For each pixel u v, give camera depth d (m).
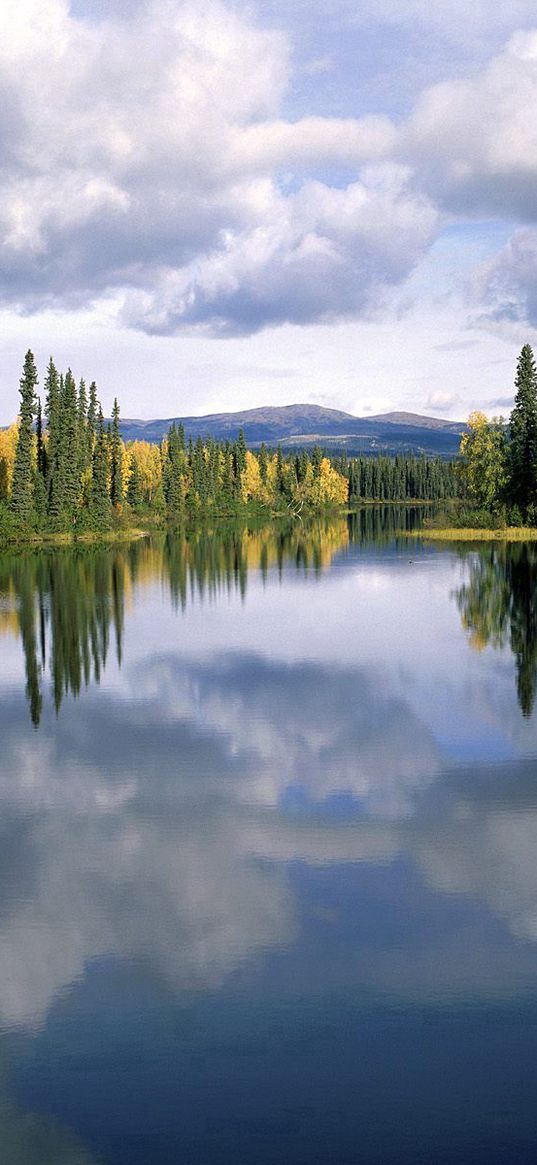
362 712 27.20
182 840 17.83
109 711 27.78
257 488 198.00
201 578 67.31
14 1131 10.09
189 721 26.50
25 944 13.98
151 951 13.72
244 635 41.34
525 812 18.97
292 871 16.36
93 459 128.50
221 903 15.14
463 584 60.62
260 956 13.51
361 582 63.34
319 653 36.62
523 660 34.47
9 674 33.12
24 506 109.38
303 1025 11.86
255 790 20.61
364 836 17.88
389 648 37.47
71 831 18.39
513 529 114.38
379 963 13.23
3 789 20.92
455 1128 10.04
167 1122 10.22
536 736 24.36
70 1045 11.56
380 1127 10.08
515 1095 10.52
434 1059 11.16
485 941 13.83
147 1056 11.30
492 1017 11.95
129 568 75.88
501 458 119.06
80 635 41.66
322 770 21.92
